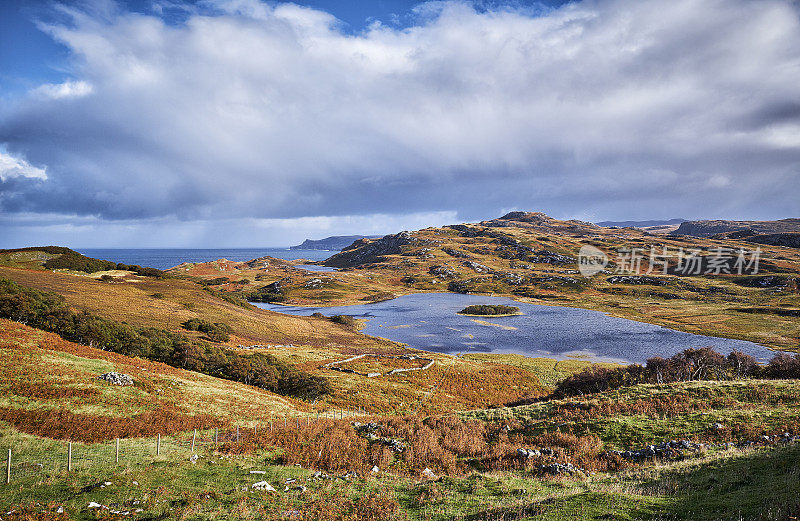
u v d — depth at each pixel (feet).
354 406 184.44
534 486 63.87
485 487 64.64
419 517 53.93
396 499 61.67
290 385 194.39
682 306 615.16
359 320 531.50
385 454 86.89
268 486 64.44
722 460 64.59
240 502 57.26
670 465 67.67
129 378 133.59
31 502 52.03
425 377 251.19
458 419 119.65
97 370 137.69
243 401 144.15
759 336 409.28
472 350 369.71
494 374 270.26
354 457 84.99
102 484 59.77
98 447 82.33
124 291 376.89
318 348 329.52
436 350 369.71
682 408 100.17
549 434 95.76
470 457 87.40
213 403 133.69
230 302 467.52
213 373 198.39
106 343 190.08
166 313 332.80
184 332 282.77
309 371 242.78
